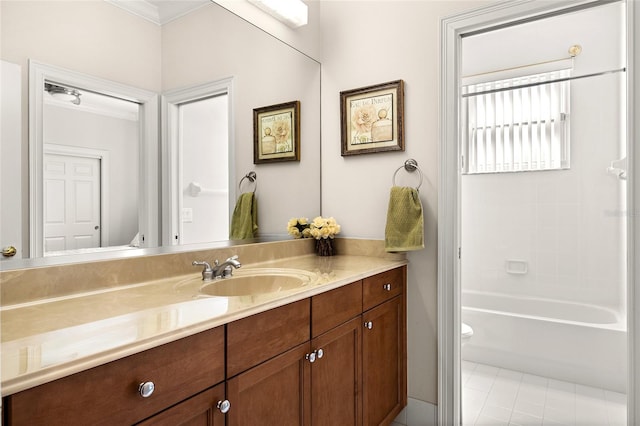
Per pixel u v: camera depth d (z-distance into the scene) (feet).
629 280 5.01
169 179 4.89
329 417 4.55
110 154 4.26
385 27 6.78
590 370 7.31
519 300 8.73
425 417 6.35
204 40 5.37
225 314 3.16
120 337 2.56
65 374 2.13
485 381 7.69
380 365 5.71
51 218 3.76
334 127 7.41
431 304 6.31
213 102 5.51
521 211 8.66
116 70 4.32
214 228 5.53
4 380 1.90
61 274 3.71
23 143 3.57
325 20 7.54
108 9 4.24
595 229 7.82
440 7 6.23
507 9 5.63
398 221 6.19
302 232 7.05
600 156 7.68
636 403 4.93
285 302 3.81
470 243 9.32
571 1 5.24
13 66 3.50
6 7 3.46
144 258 4.46
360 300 5.21
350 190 7.20
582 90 7.81
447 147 6.09
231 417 3.24
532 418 6.39
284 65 6.73
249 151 6.10
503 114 8.70
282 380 3.85
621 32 7.46
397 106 6.53
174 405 2.77
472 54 9.02
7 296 3.34
